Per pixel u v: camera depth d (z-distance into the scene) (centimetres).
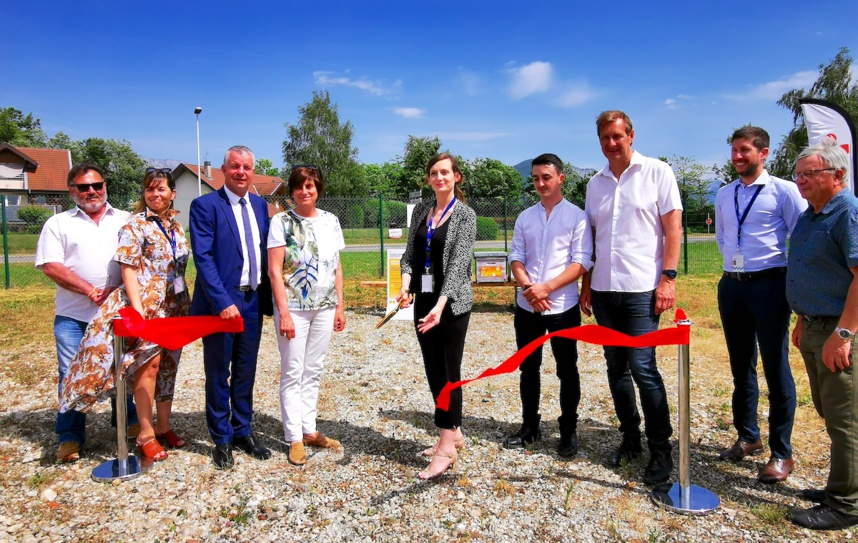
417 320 344
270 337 738
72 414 359
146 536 277
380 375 557
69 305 365
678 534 275
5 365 589
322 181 357
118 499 311
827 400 276
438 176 333
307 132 4969
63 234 356
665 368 576
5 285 1227
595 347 664
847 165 273
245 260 349
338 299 379
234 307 336
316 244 354
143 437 356
